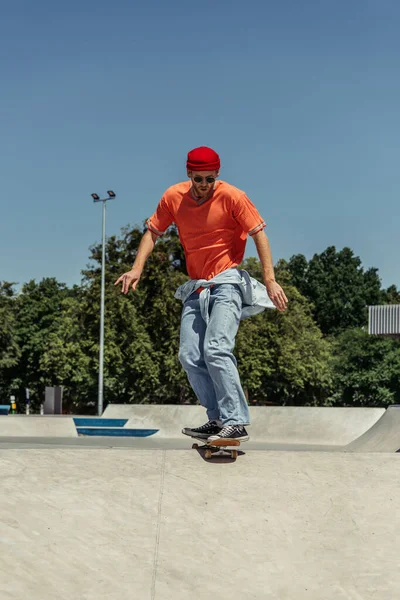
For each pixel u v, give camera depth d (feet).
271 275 15.39
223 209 15.52
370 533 13.15
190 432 15.75
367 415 60.54
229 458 15.08
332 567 12.35
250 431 63.31
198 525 13.03
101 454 14.78
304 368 138.92
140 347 123.65
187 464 14.70
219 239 15.71
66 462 14.29
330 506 13.76
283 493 14.02
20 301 180.75
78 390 158.40
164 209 16.29
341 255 280.31
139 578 11.65
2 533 11.92
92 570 11.64
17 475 13.55
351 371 181.47
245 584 11.84
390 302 274.57
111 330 124.67
